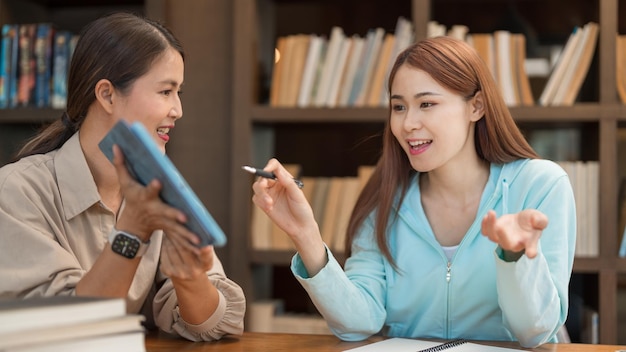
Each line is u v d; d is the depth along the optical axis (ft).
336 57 8.85
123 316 3.58
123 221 4.16
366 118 8.66
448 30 9.50
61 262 4.71
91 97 5.06
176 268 4.14
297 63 8.93
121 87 4.99
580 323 8.95
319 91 8.86
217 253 9.14
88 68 5.05
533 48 9.32
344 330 5.12
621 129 9.27
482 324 5.39
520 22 9.36
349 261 5.76
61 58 9.21
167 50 5.09
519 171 5.50
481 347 4.54
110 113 5.05
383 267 5.68
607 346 4.83
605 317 8.16
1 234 4.73
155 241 5.45
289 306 9.70
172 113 5.13
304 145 9.82
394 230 5.71
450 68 5.24
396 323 5.58
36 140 5.40
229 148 9.29
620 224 8.48
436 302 5.42
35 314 3.21
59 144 5.37
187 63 9.36
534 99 9.15
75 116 5.20
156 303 5.31
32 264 4.69
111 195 5.33
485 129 5.55
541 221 4.17
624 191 8.50
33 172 5.07
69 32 10.05
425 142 5.30
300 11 9.77
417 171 5.82
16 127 9.81
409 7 9.57
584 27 8.50
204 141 9.34
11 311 3.15
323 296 5.03
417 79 5.25
